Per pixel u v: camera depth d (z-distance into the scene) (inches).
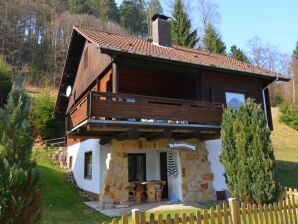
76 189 635.5
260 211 261.6
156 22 682.8
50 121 1041.5
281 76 638.5
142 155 611.8
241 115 400.5
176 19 1701.5
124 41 586.2
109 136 508.7
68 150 820.6
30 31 2326.5
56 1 2620.6
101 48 444.1
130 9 2957.7
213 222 239.0
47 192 551.8
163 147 534.3
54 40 2324.1
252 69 634.8
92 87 668.1
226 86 602.5
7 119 201.5
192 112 498.6
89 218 402.9
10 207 183.6
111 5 2928.2
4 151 191.5
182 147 523.8
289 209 279.4
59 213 426.9
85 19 2532.0
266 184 362.9
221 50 1774.1
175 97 651.5
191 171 541.6
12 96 211.3
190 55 631.8
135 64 503.2
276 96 1859.0
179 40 1658.5
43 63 2169.0
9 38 2149.4
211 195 546.3
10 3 2203.5
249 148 382.0
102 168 534.3
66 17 2444.6
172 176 557.0
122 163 498.9
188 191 531.2
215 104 525.3
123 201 485.7
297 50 2460.6
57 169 769.6
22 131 200.5
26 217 189.9
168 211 441.1
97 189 537.6
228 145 403.2
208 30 1823.3
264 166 370.0
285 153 1007.0
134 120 470.6
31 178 196.4
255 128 388.2
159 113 467.2
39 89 1841.8
